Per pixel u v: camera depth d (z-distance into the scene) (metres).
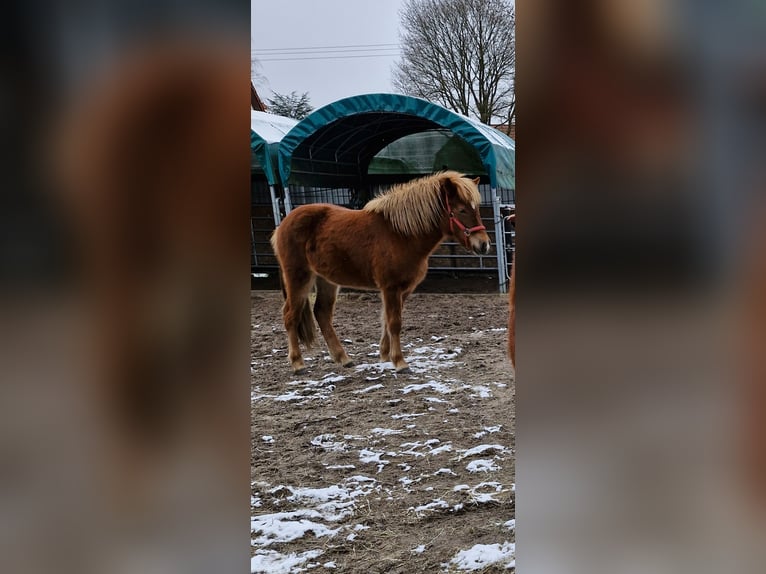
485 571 1.71
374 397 3.76
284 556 1.87
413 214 4.12
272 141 7.89
